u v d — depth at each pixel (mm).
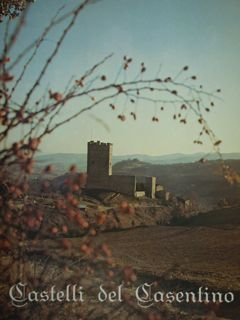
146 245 33250
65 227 3455
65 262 3805
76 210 3307
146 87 3514
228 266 24859
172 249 31656
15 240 3623
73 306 6164
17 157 3227
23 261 4930
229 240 35375
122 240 35812
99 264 3246
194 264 25438
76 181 3084
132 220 48781
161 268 22172
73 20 3330
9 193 3428
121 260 25172
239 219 47344
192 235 38625
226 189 105188
